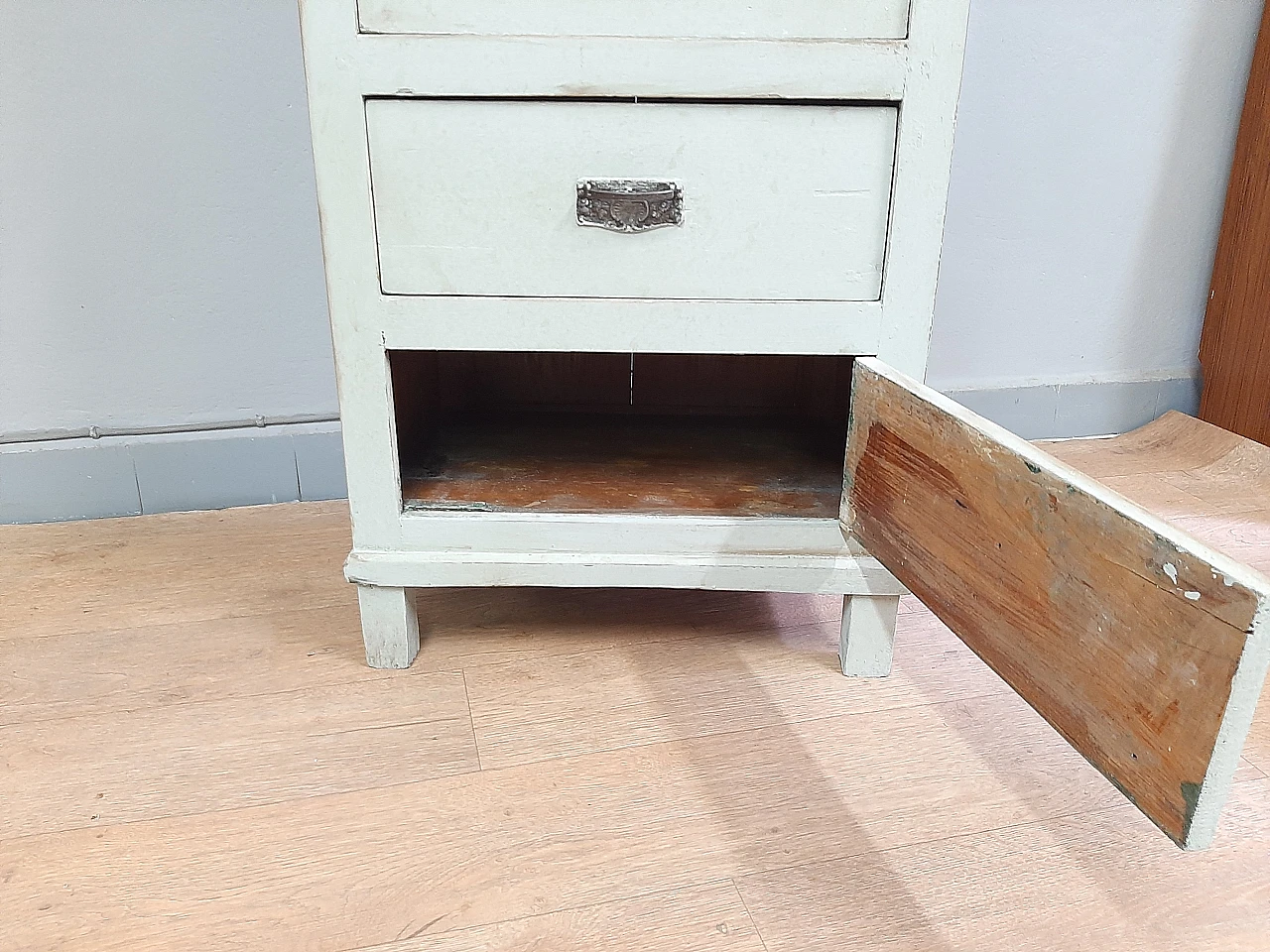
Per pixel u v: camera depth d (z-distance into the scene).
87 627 0.94
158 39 1.06
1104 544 0.48
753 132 0.71
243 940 0.58
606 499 0.89
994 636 0.59
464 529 0.84
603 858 0.65
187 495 1.23
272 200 1.14
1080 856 0.66
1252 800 0.72
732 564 0.84
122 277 1.13
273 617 0.97
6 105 1.04
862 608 0.85
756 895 0.62
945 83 0.70
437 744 0.77
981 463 0.59
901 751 0.77
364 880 0.63
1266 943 0.59
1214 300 1.44
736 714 0.82
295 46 1.09
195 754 0.75
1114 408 1.49
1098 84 1.31
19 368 1.14
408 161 0.72
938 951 0.58
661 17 0.69
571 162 0.72
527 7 0.68
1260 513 1.19
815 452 1.04
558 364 1.19
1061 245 1.39
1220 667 0.40
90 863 0.64
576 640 0.94
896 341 0.77
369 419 0.80
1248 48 1.33
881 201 0.73
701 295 0.76
